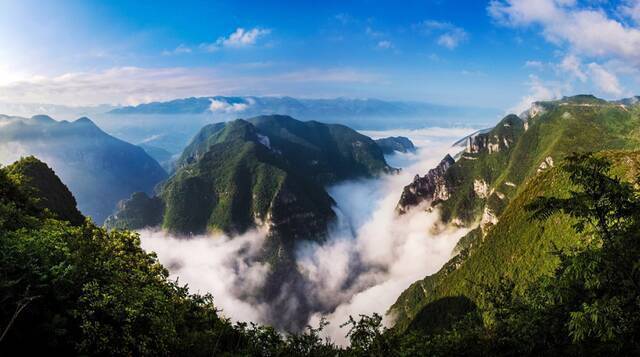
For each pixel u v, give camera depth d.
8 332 21.20
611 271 17.00
